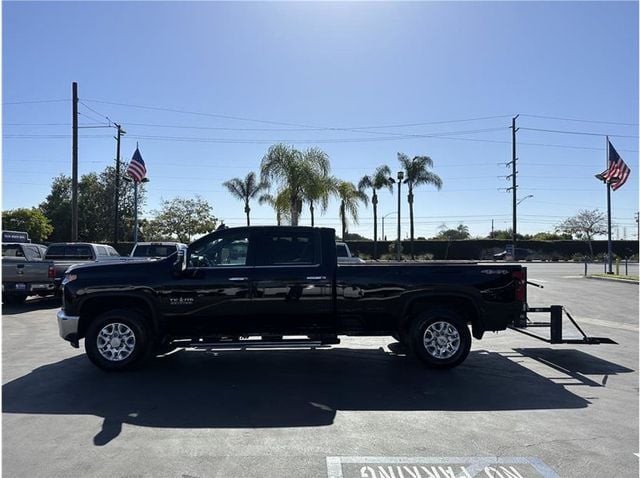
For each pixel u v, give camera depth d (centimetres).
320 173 2677
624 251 6391
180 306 748
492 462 442
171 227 5069
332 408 589
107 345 748
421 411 580
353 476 415
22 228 4922
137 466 432
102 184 5412
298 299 752
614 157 3042
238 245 768
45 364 802
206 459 447
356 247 5941
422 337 761
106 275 752
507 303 776
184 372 755
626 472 423
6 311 1436
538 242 6334
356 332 771
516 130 4250
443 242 6131
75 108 2620
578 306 1571
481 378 725
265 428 524
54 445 477
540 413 574
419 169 4494
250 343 757
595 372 762
